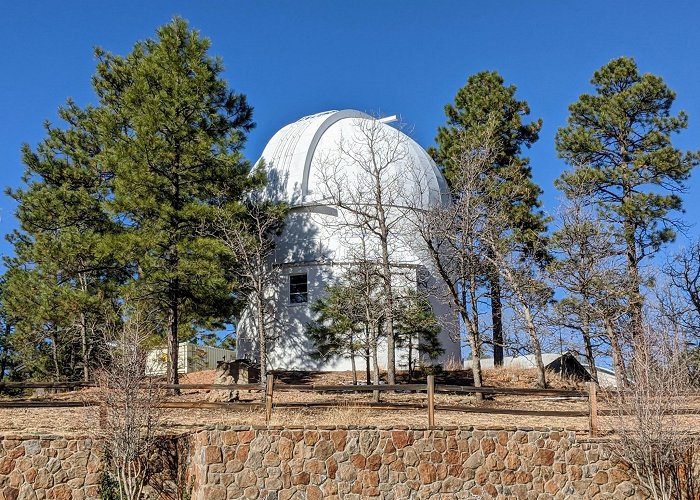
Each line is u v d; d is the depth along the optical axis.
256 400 20.66
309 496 14.51
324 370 28.34
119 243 22.81
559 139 29.55
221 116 24.69
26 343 29.38
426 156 31.78
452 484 15.32
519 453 15.80
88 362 24.56
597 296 22.95
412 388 16.27
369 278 24.50
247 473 14.29
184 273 22.70
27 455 14.27
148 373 21.08
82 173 26.92
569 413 16.69
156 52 24.95
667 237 27.31
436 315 26.80
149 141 23.28
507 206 28.55
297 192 29.70
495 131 30.77
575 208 23.91
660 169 27.44
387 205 24.11
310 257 29.12
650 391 15.59
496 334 26.56
